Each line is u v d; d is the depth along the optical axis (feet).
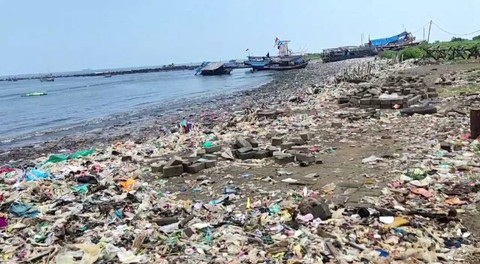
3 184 36.35
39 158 54.70
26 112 132.16
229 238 20.93
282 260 18.38
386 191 26.37
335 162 34.55
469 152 33.32
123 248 20.27
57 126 95.45
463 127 42.50
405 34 327.47
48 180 35.55
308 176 31.22
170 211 25.93
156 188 31.94
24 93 245.65
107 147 55.06
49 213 27.22
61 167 41.45
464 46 174.60
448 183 26.81
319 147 39.99
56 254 20.27
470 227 20.67
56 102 165.89
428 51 164.66
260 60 317.63
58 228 23.90
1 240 23.08
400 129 45.01
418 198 24.91
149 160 42.60
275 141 42.19
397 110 57.31
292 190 28.40
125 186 32.27
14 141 77.10
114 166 40.73
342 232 20.74
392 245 19.22
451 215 21.90
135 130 77.20
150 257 19.43
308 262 17.98
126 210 26.53
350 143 40.98
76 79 545.85
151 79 374.02
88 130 84.33
